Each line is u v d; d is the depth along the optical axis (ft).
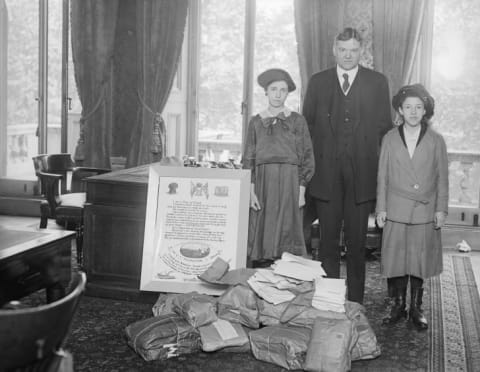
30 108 25.39
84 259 15.02
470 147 21.72
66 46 24.40
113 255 14.82
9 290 8.71
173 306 12.76
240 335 11.85
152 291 14.46
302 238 13.83
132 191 14.58
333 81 13.55
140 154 23.57
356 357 11.53
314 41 21.22
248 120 23.47
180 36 22.86
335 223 13.70
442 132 21.85
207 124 24.02
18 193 25.61
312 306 11.97
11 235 9.93
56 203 17.65
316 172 13.70
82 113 24.14
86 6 23.66
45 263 9.51
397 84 20.74
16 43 25.22
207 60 23.72
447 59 21.59
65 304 6.05
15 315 5.65
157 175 14.25
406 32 20.51
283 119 13.53
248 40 23.11
